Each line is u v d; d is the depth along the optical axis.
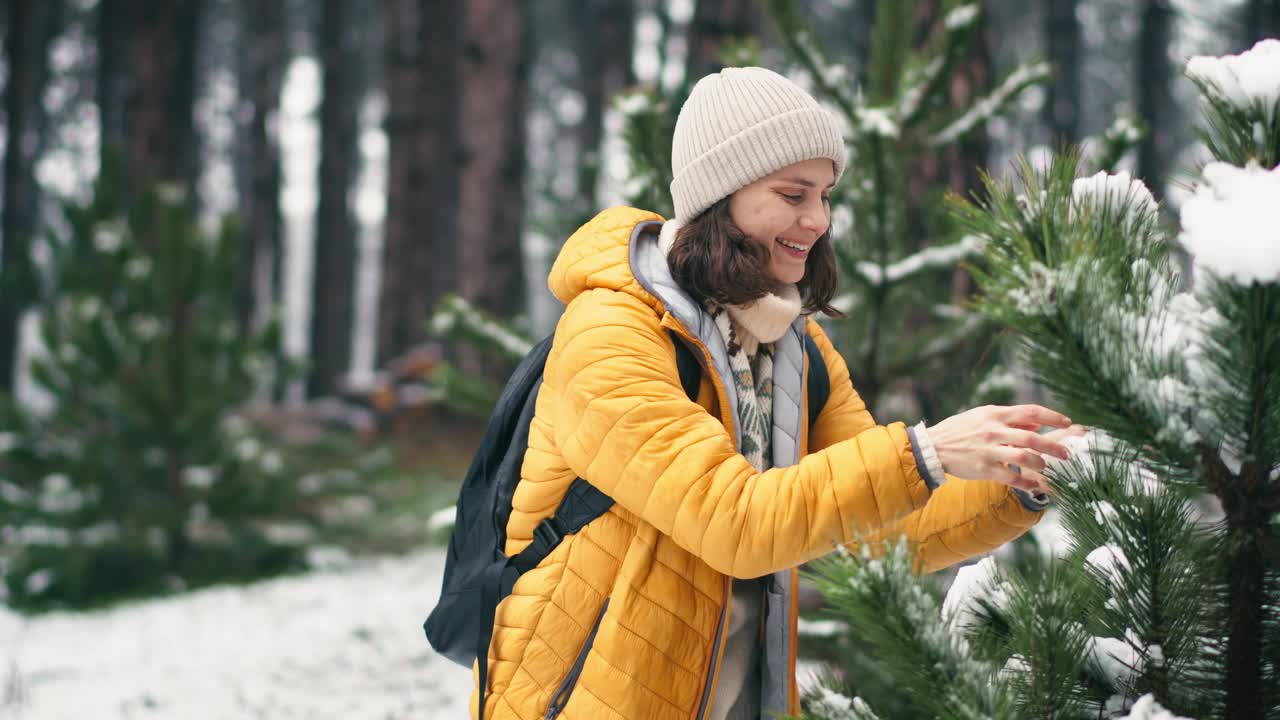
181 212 7.53
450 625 1.53
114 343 7.25
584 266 1.43
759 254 1.40
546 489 1.44
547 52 31.92
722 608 1.37
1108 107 30.25
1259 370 1.00
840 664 2.47
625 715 1.34
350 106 27.98
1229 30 17.53
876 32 3.21
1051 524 2.08
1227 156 1.10
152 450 7.42
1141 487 1.19
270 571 7.86
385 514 10.01
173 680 4.58
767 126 1.37
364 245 36.19
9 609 6.88
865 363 2.99
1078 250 1.06
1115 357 1.03
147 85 15.05
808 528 1.20
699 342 1.37
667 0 22.47
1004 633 1.34
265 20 21.34
